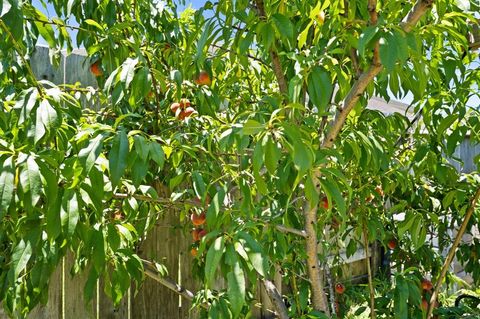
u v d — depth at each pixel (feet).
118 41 6.33
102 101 7.77
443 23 5.10
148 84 5.64
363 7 5.43
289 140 4.01
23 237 4.21
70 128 4.75
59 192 3.97
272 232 6.03
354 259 13.99
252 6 5.56
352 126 6.06
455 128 6.91
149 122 7.75
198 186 5.30
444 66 6.33
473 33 7.23
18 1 4.20
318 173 4.84
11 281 4.00
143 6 8.20
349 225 8.81
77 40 7.14
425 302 8.27
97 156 3.88
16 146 4.32
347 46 5.47
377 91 7.11
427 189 8.77
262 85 9.15
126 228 5.20
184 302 11.05
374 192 7.64
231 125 4.77
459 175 7.91
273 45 5.31
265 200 6.61
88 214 5.30
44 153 4.20
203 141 5.82
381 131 6.97
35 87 4.24
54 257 4.53
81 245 5.08
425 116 6.93
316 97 4.40
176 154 5.57
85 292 4.50
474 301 9.12
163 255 10.52
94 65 7.56
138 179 4.17
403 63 3.84
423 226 7.02
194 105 7.79
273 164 3.74
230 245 3.78
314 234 5.87
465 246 9.37
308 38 6.13
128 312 10.16
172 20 8.64
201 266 8.34
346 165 7.02
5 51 4.88
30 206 3.55
